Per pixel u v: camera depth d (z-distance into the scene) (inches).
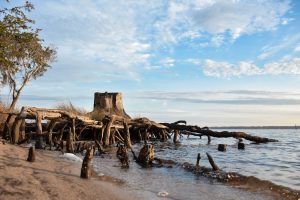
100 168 549.3
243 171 583.5
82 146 793.6
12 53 895.1
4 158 440.1
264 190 404.5
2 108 950.4
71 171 441.7
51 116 816.3
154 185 422.6
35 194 280.5
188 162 668.7
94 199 301.9
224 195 375.6
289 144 1366.9
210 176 496.7
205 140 1770.4
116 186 389.7
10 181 309.7
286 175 550.6
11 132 758.5
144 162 603.2
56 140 872.3
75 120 897.5
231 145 1312.7
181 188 410.0
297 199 362.3
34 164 443.5
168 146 1189.7
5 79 1113.4
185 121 1349.7
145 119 1157.7
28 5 823.7
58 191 305.0
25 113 763.4
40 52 1219.2
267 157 860.6
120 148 727.7
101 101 1539.1
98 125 994.7
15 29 824.3
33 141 1013.2
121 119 1029.8
